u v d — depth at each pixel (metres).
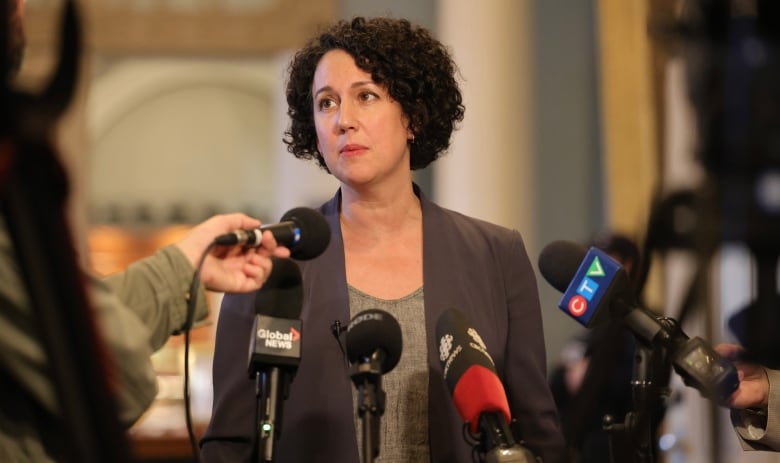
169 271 3.01
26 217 1.85
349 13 13.72
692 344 3.23
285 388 3.36
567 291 3.58
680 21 2.03
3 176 1.84
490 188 11.92
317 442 3.84
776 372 3.51
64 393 1.86
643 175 11.05
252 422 3.84
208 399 10.09
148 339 2.83
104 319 2.63
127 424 2.72
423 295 4.09
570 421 4.07
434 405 3.91
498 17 12.01
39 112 1.85
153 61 23.86
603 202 12.27
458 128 4.70
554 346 11.74
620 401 5.21
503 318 4.15
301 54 4.33
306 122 4.39
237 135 25.53
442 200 12.20
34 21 12.23
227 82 25.05
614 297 3.50
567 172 12.37
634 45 11.05
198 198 25.48
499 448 3.06
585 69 12.41
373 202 4.19
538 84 12.42
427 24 13.24
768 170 2.25
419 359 3.98
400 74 4.11
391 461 3.87
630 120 11.13
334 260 4.13
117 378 2.62
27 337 2.49
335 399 3.88
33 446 2.65
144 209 25.30
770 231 2.37
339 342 3.82
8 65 1.86
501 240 4.31
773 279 3.11
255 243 3.19
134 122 25.20
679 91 2.02
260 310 3.46
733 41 2.04
